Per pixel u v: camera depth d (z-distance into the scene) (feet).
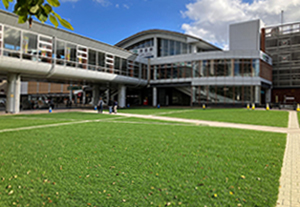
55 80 92.17
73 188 12.41
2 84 153.48
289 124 42.16
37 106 102.83
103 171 15.12
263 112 72.08
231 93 109.19
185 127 36.86
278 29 141.79
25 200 11.02
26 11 5.48
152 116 59.00
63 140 25.44
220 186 12.62
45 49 70.44
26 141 24.85
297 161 17.80
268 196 11.46
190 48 129.49
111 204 10.60
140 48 150.82
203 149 21.18
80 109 93.61
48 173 14.76
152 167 15.92
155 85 127.95
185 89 126.62
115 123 42.50
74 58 80.64
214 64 111.96
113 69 99.76
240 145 23.08
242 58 108.99
